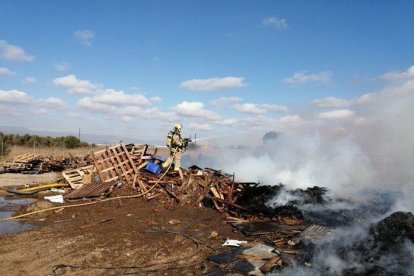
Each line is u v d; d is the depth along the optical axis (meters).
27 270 6.54
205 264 6.92
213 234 8.97
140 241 8.38
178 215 11.05
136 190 13.59
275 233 9.13
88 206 12.05
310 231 9.05
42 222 10.27
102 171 14.57
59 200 12.84
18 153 31.62
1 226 9.83
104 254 7.47
